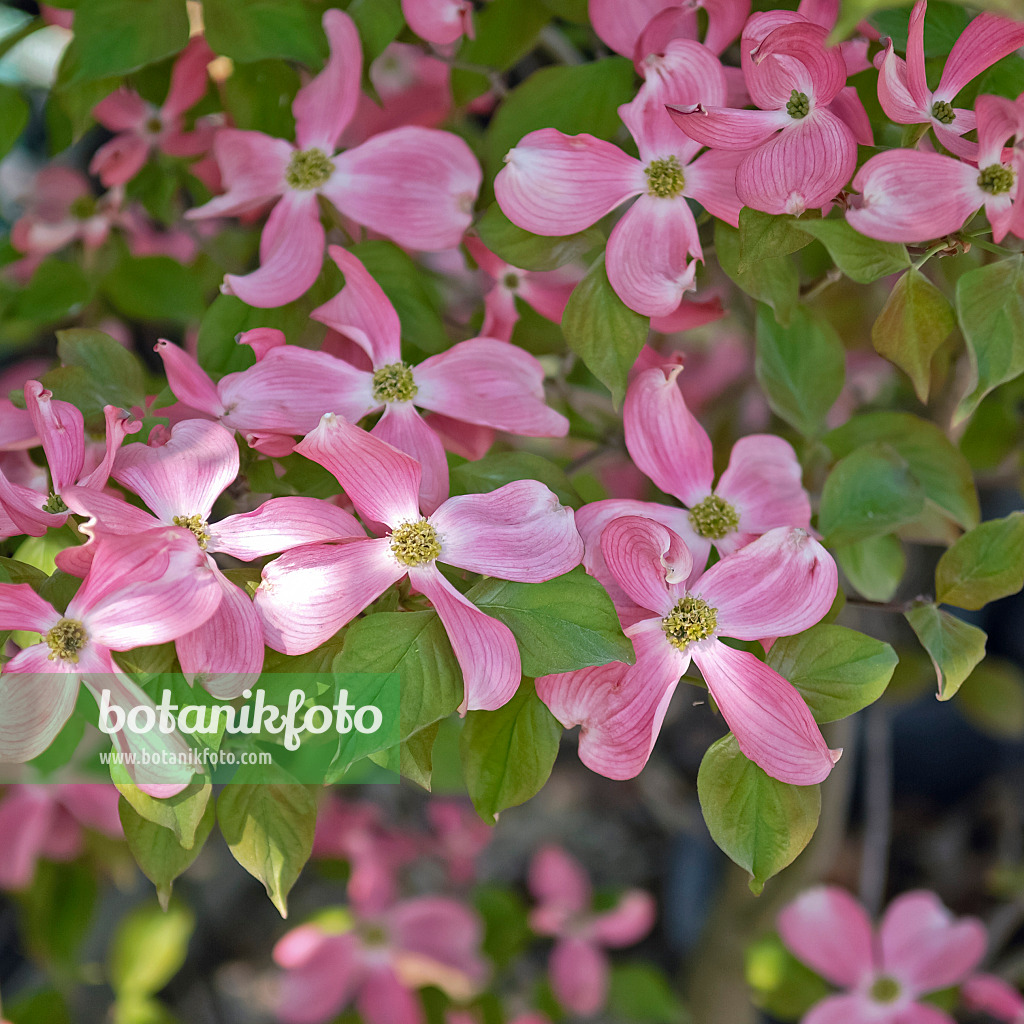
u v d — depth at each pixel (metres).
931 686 1.32
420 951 1.34
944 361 0.87
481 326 0.87
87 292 0.92
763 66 0.74
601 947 1.44
